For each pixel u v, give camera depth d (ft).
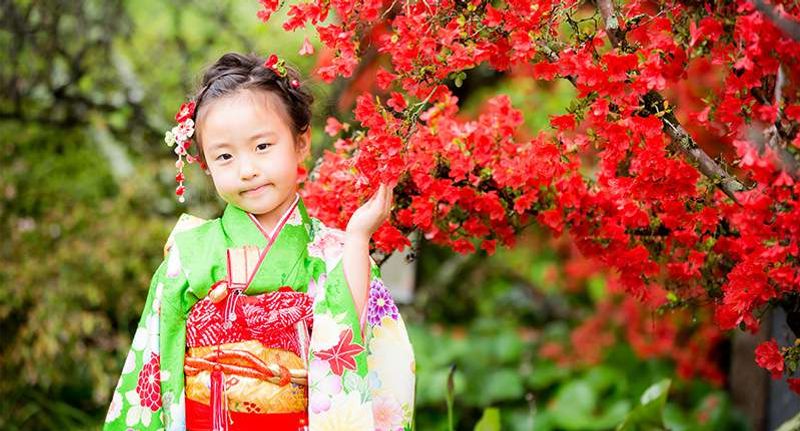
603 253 8.03
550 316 18.37
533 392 15.96
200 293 7.09
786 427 7.55
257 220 7.16
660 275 8.65
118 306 15.42
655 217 7.75
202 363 6.99
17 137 16.70
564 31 9.99
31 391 14.89
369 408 6.93
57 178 17.01
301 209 7.25
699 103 10.59
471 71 16.87
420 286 19.77
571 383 15.11
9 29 15.19
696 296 8.28
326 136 13.52
